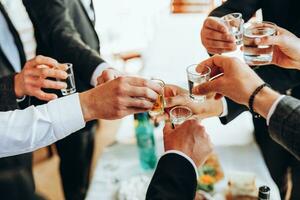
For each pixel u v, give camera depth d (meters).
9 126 0.51
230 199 0.69
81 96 0.51
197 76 0.52
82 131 1.00
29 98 0.78
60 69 0.64
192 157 0.45
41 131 0.51
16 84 0.62
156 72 1.10
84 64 0.79
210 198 0.68
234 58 0.49
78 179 1.07
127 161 0.83
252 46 0.58
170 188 0.42
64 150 1.04
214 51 0.64
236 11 0.76
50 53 0.86
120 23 1.78
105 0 1.80
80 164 1.06
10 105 0.63
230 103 0.61
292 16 0.73
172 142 0.46
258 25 0.61
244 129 0.85
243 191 0.69
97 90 0.50
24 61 0.78
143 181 0.75
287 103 0.41
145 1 1.78
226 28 0.62
